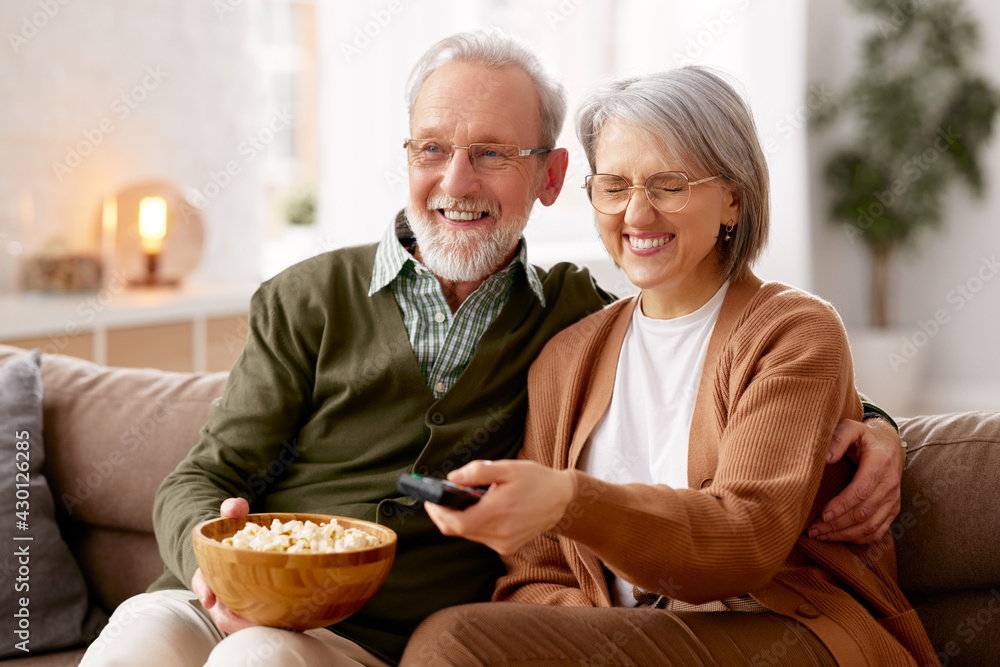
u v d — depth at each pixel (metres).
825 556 1.25
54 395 1.87
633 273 1.39
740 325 1.33
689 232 1.34
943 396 5.34
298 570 1.05
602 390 1.44
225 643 1.12
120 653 1.22
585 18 4.77
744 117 1.36
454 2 4.27
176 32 3.73
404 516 1.47
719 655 1.09
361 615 1.42
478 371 1.53
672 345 1.41
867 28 5.39
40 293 3.08
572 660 1.08
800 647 1.12
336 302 1.59
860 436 1.32
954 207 5.28
